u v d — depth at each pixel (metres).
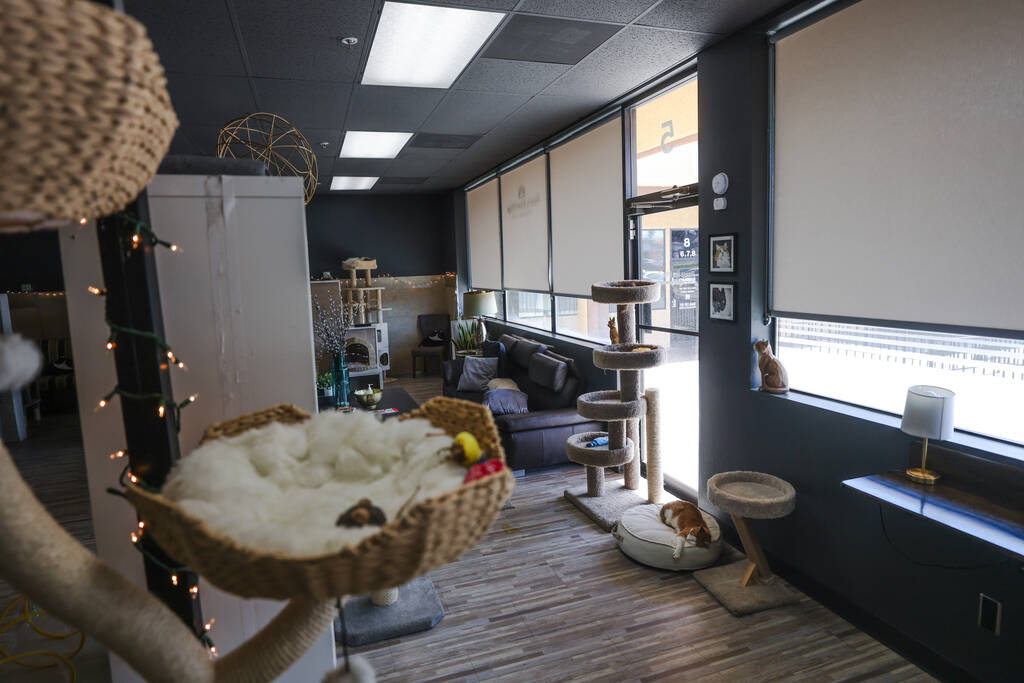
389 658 2.77
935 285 2.59
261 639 0.83
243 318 1.57
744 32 3.32
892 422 2.79
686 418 4.55
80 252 1.47
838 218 3.03
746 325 3.54
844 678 2.54
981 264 2.40
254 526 0.66
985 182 2.37
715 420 3.86
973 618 2.43
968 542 2.42
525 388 6.20
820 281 3.16
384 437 0.88
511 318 7.87
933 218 2.58
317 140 5.54
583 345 5.56
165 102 0.65
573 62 3.71
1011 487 2.26
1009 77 2.26
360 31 3.07
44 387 7.36
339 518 0.69
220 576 0.64
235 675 0.80
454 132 5.45
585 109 4.88
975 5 2.35
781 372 3.42
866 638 2.83
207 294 1.54
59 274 7.82
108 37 0.52
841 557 3.04
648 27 3.22
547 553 3.74
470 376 6.61
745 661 2.67
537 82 4.09
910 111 2.63
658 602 3.16
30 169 0.51
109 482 1.54
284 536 0.64
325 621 0.86
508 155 6.71
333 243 9.50
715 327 3.79
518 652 2.79
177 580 1.22
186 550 0.64
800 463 3.24
